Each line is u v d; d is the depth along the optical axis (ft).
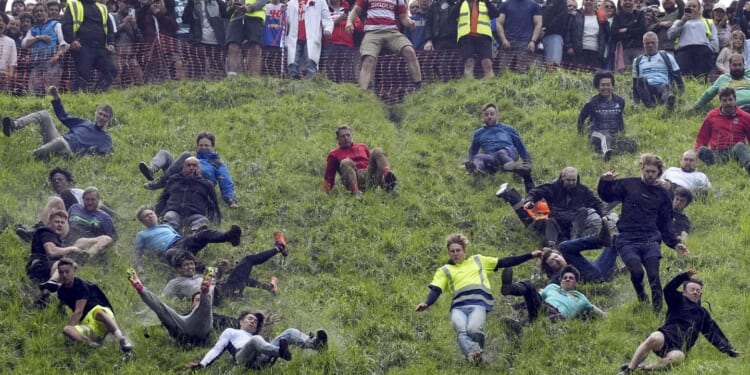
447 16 205.36
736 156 165.89
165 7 204.23
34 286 134.41
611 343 125.18
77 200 149.18
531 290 129.90
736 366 115.96
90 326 124.47
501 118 185.78
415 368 124.47
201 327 123.75
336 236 150.30
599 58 205.57
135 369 121.08
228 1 207.92
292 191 161.68
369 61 200.13
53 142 166.20
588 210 147.43
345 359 124.98
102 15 199.00
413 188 163.22
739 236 146.92
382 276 143.33
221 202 158.51
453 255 128.47
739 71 182.29
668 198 133.39
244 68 203.72
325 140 177.78
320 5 204.23
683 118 183.01
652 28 204.44
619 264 142.51
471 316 125.08
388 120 191.62
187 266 134.31
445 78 205.05
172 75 202.08
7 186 157.07
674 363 116.98
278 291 137.69
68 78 198.59
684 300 120.26
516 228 153.69
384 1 202.18
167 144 174.60
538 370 123.03
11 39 197.36
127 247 146.41
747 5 208.33
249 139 176.96
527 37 205.57
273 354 119.44
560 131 180.04
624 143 173.78
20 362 122.42
